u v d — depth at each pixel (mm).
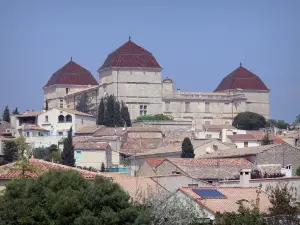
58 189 167625
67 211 161625
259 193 181750
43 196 165375
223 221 167000
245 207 174375
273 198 184000
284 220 174875
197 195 183875
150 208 172000
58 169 181000
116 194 165125
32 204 163875
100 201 163625
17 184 168375
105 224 161625
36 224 163125
